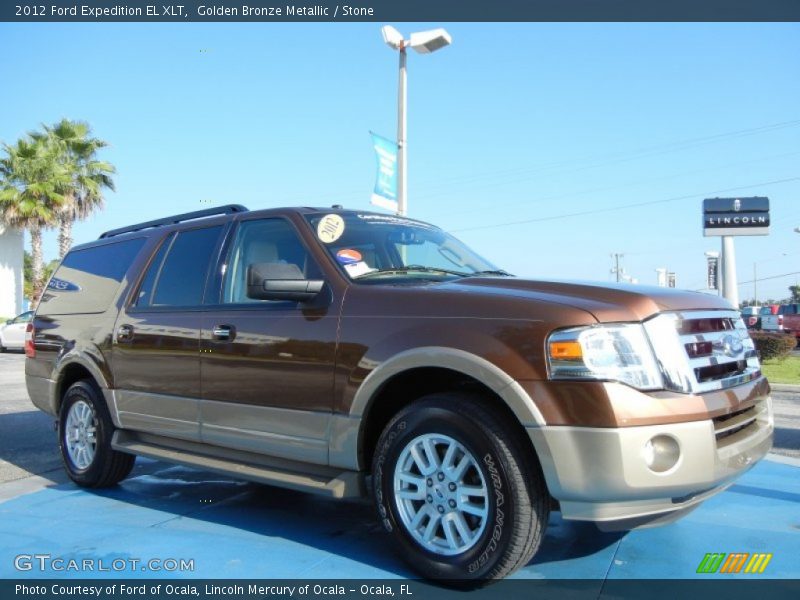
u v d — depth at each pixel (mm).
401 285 3695
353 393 3494
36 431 7922
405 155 14023
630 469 2797
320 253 3986
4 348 22547
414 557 3279
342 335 3602
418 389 3609
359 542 3887
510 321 3109
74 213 32312
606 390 2844
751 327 31000
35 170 30734
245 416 4008
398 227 4594
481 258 4840
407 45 13875
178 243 4969
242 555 3676
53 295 6047
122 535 4027
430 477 3262
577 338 2926
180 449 4531
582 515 2908
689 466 2891
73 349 5363
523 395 2955
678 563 3502
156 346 4617
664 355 2990
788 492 4840
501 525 2994
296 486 3697
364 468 3570
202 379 4273
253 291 3666
